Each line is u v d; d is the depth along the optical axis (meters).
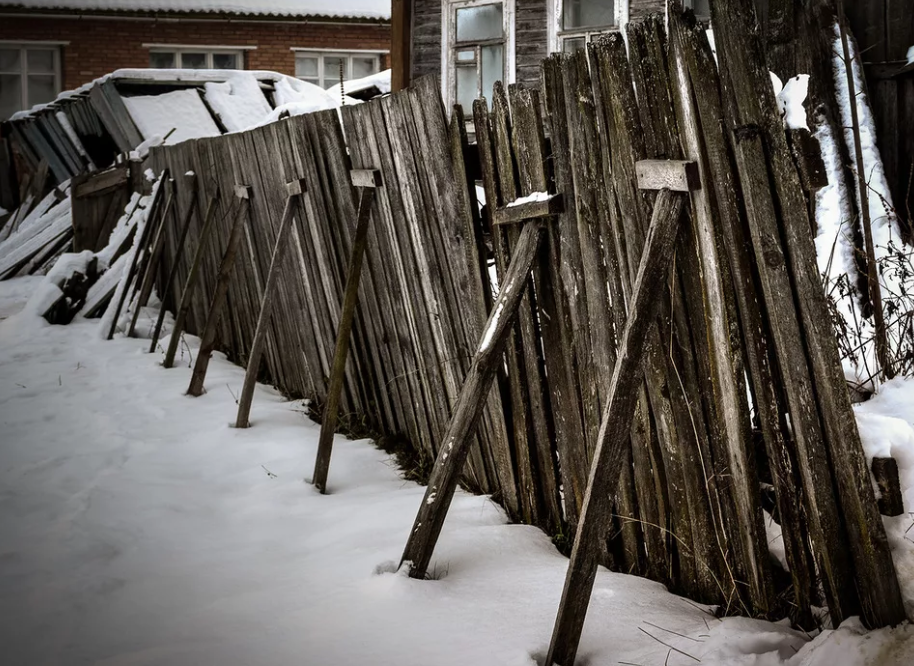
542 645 2.84
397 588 3.25
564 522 3.83
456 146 4.10
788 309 2.71
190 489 4.67
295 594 3.37
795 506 2.82
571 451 3.64
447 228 4.24
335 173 5.32
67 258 9.47
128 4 20.06
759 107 2.72
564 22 10.60
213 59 21.22
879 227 5.39
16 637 3.14
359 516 4.14
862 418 3.03
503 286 3.63
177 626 3.17
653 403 3.19
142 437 5.57
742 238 2.80
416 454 4.96
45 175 15.09
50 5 19.61
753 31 2.74
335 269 5.54
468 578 3.38
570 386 3.60
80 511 4.33
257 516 4.28
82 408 6.27
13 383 7.04
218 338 8.14
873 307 4.01
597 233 3.35
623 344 2.87
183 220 8.55
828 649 2.49
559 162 3.48
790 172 2.71
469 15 11.07
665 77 2.97
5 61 20.22
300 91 15.29
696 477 3.10
